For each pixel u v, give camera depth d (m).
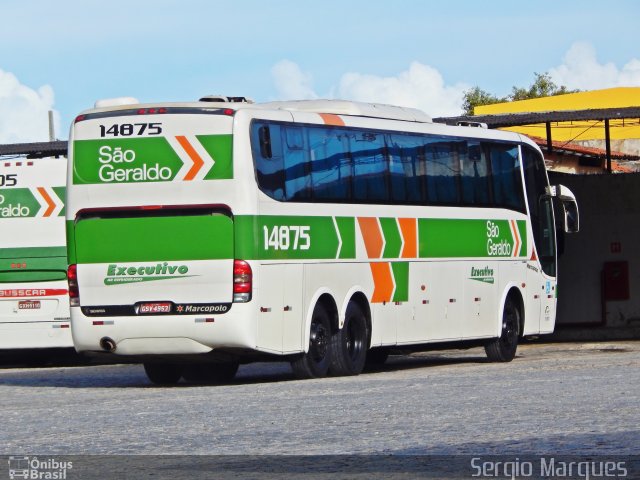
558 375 25.31
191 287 25.64
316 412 18.42
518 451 13.49
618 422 15.84
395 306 29.75
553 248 36.25
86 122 26.45
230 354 26.02
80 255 26.44
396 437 15.09
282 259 26.19
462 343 33.12
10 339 36.62
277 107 29.11
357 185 28.62
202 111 25.66
